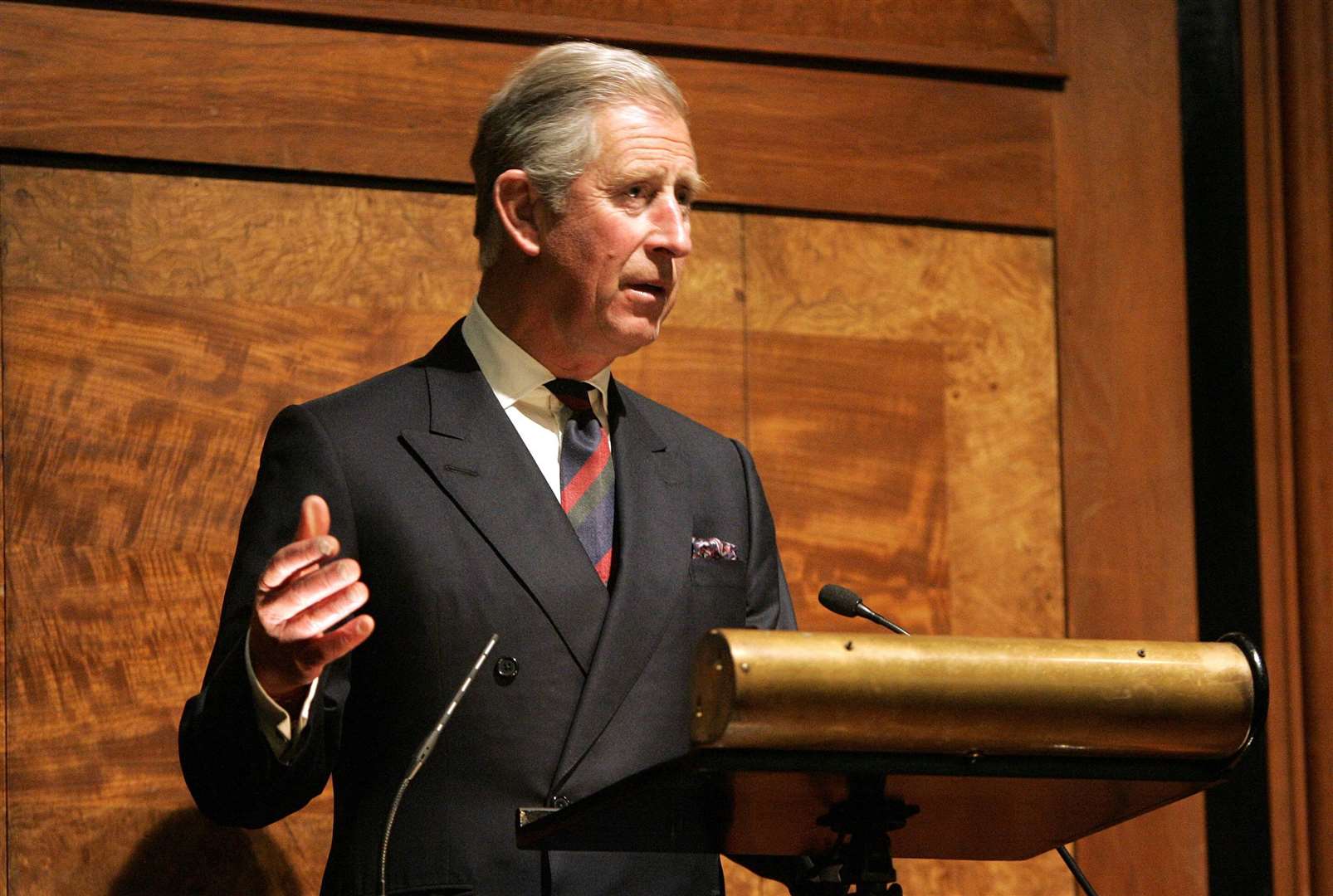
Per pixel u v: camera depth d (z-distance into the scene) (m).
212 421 6.07
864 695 3.20
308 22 6.38
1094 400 7.27
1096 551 7.15
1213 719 3.43
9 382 5.89
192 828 5.87
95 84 6.10
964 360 7.09
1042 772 3.41
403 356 6.32
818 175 6.97
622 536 4.57
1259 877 7.23
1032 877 6.88
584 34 6.69
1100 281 7.35
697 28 6.88
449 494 4.44
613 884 4.21
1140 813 3.84
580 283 4.63
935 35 7.25
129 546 5.92
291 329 6.21
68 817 5.75
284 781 3.93
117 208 6.10
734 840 3.91
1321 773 7.25
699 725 3.20
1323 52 7.64
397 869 4.15
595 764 4.24
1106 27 7.52
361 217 6.37
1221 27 7.69
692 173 4.77
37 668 5.78
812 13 7.06
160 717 5.88
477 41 6.58
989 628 6.93
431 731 4.17
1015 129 7.32
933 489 6.94
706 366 6.70
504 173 4.74
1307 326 7.50
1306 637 7.35
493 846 4.16
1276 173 7.57
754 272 6.85
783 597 5.01
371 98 6.42
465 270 6.47
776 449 6.74
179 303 6.10
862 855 3.64
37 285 5.96
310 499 3.60
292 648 3.62
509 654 4.31
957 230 7.20
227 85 6.25
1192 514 7.31
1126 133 7.48
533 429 4.76
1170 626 7.22
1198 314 7.52
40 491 5.86
